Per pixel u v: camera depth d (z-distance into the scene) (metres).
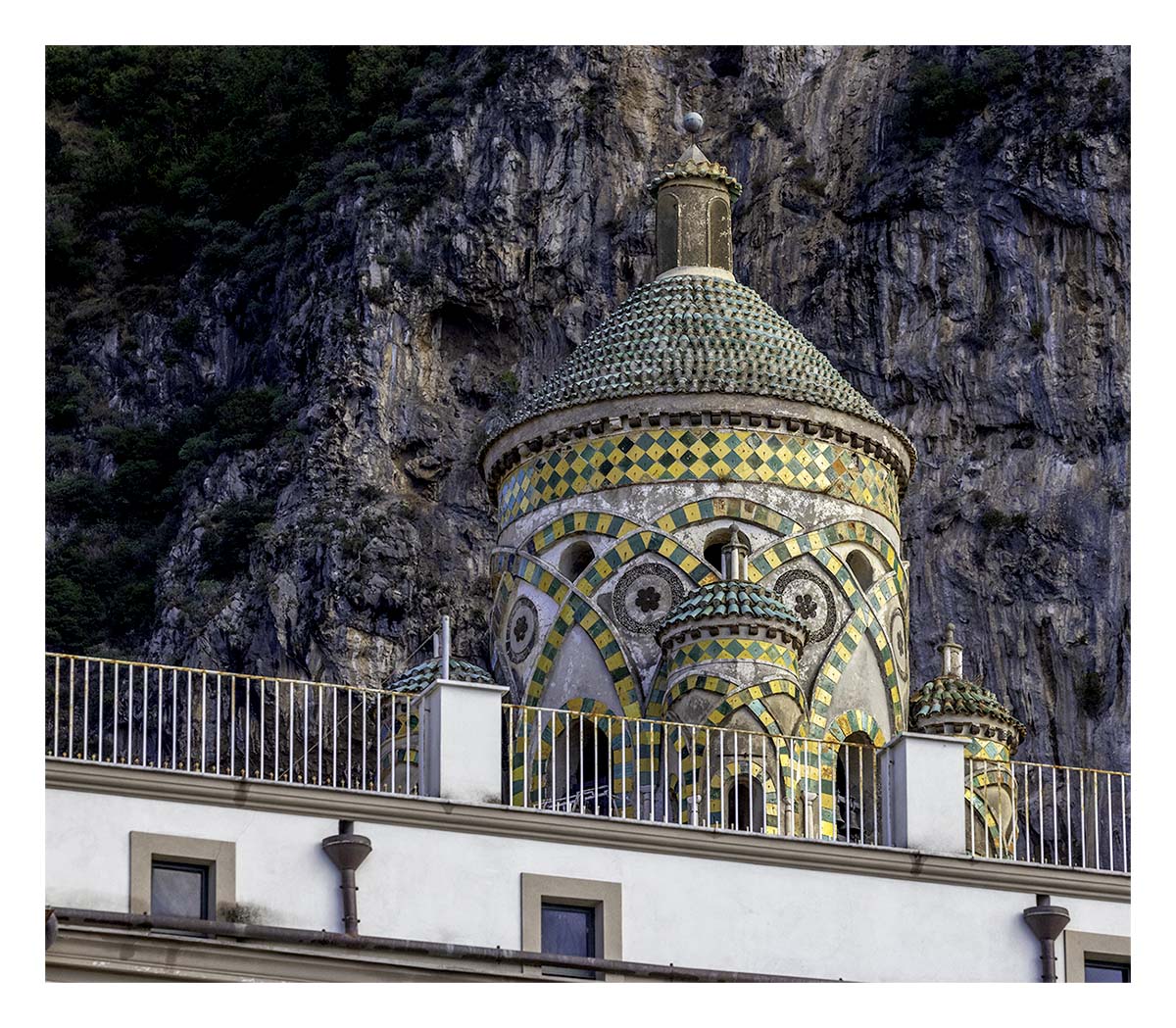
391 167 131.50
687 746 60.19
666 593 64.38
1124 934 52.53
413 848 48.97
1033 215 117.38
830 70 125.00
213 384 131.75
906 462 68.44
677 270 69.94
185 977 46.16
